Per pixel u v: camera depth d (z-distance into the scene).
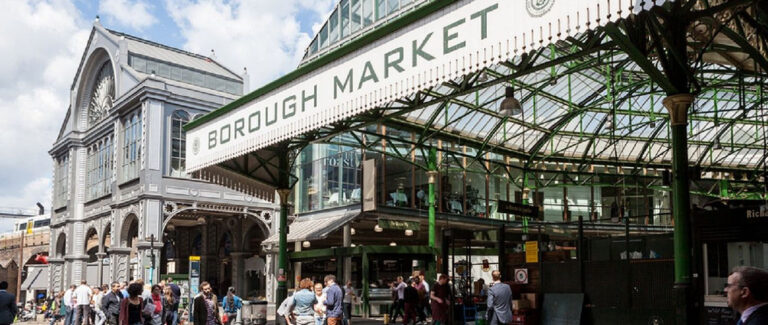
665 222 39.12
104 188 45.16
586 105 28.84
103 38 45.94
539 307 15.57
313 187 34.75
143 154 38.03
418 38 12.38
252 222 43.47
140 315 12.59
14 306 14.61
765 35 13.91
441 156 31.09
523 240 17.23
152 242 32.75
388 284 27.58
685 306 10.73
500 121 26.03
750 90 26.67
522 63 13.31
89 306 24.86
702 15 10.95
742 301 3.82
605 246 15.35
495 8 10.88
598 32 11.55
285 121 16.03
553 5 9.87
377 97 13.26
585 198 39.00
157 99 38.66
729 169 36.25
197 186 39.12
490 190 34.09
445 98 15.38
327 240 37.09
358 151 31.28
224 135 18.55
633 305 13.73
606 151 35.66
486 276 29.06
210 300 15.38
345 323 21.83
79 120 49.97
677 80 11.15
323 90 14.85
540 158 31.14
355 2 25.86
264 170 22.34
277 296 21.84
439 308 15.90
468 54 11.27
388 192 29.98
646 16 11.08
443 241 17.30
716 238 11.70
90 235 47.75
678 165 11.07
